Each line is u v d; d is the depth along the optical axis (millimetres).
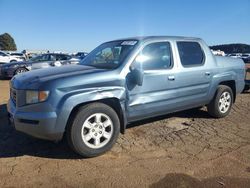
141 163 4629
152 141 5562
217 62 6891
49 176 4211
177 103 6062
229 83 7402
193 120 6930
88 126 4777
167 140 5621
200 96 6523
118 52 5656
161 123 6637
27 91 4695
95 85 4891
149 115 5688
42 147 5242
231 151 5117
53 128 4555
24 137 5719
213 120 6965
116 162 4672
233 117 7281
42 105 4555
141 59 5504
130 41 5770
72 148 4762
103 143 4910
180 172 4336
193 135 5910
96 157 4863
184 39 6359
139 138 5703
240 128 6395
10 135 5844
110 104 5199
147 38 5785
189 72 6191
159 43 5852
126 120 5336
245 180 4121
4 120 6840
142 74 5246
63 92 4625
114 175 4242
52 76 4867
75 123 4656
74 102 4617
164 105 5824
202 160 4746
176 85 5965
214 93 6875
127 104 5262
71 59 17328
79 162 4668
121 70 5215
